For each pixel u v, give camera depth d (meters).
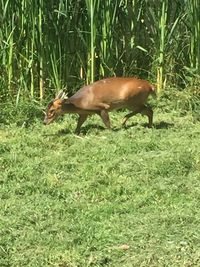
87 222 2.61
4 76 4.26
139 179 3.04
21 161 3.28
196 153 3.35
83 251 2.38
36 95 4.34
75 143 3.56
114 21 4.44
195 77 4.40
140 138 3.63
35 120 3.99
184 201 2.82
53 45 4.25
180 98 4.30
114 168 3.16
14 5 4.20
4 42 4.20
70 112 3.74
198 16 4.45
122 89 3.76
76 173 3.13
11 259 2.33
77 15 4.37
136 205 2.76
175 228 2.55
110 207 2.74
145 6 4.63
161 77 4.50
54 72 4.27
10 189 2.93
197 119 4.07
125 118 3.88
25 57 4.25
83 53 4.45
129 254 2.37
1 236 2.49
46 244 2.44
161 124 3.94
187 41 4.61
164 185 2.98
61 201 2.82
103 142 3.56
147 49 4.75
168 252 2.38
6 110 4.01
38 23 4.21
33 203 2.79
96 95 3.73
